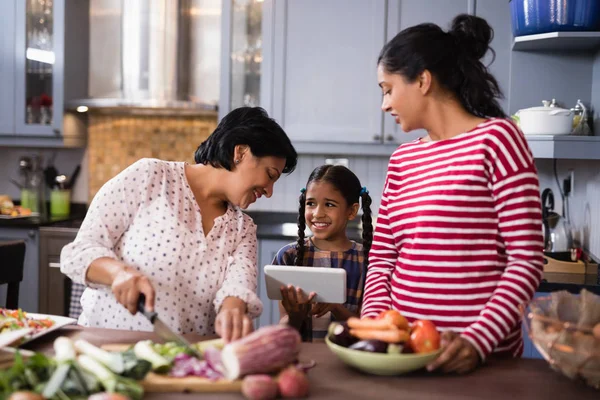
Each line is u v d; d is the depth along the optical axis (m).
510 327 1.28
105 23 4.01
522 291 1.29
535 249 1.33
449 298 1.39
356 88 3.74
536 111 2.60
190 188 1.63
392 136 3.72
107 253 1.46
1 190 4.35
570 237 2.99
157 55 3.84
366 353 1.20
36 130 3.96
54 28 3.89
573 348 1.14
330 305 1.92
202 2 4.04
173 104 3.84
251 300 1.47
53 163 4.32
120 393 1.05
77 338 1.43
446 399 1.12
